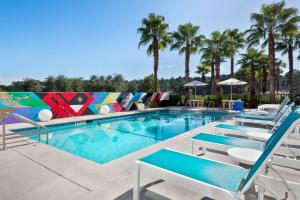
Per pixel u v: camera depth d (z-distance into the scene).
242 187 1.59
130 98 12.58
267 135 3.79
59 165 3.03
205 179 1.78
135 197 2.07
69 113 9.17
